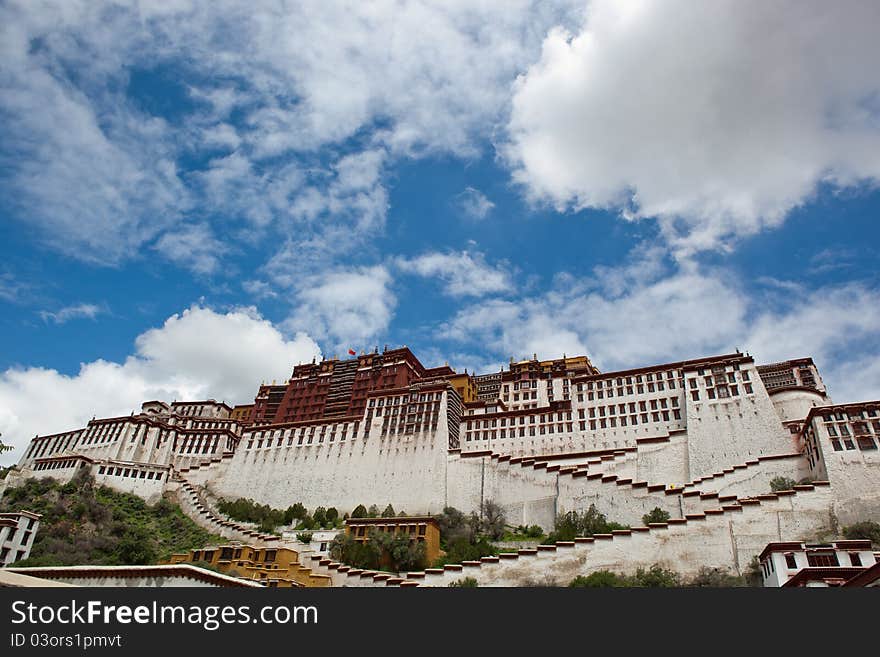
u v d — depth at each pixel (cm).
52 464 10344
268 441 11131
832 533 5853
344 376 14362
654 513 6962
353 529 7581
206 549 7019
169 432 12250
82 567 5631
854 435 6719
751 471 7562
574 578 6000
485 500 8794
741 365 9088
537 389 12012
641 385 9925
